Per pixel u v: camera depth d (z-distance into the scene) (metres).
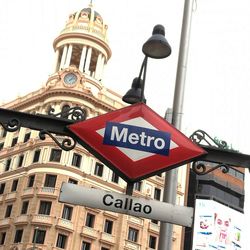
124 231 51.31
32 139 53.41
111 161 5.43
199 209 63.44
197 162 5.91
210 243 61.56
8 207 51.44
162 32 7.24
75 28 60.38
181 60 7.30
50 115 5.73
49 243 46.16
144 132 5.56
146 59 7.02
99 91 56.62
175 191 6.49
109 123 5.57
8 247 48.03
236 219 65.12
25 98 58.75
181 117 6.94
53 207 47.59
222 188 68.19
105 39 61.22
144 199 5.28
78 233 48.03
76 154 51.09
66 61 58.94
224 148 5.82
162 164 5.46
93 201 5.22
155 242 53.69
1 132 59.66
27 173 51.38
